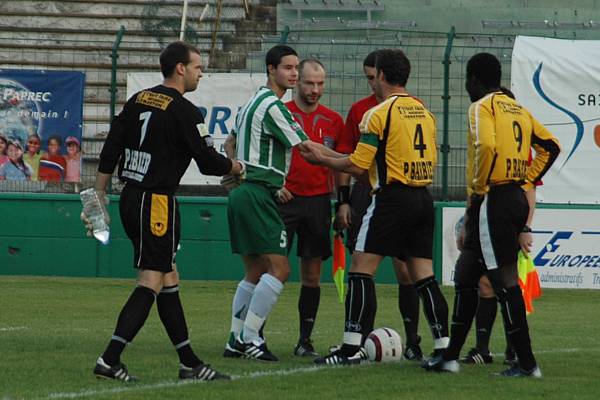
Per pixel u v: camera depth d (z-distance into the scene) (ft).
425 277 63.77
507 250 59.67
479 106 59.77
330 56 146.51
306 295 72.84
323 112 77.61
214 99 137.80
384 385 56.44
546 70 133.59
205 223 135.74
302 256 73.61
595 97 133.08
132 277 136.26
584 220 129.08
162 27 183.62
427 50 158.71
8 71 138.51
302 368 63.21
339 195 75.05
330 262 135.13
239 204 67.46
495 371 63.98
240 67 165.99
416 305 71.20
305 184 73.72
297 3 190.49
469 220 61.00
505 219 59.47
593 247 129.18
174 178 56.34
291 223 73.26
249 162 67.31
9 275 136.77
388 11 188.44
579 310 110.52
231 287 127.13
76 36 179.42
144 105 56.18
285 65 69.62
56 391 52.39
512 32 181.98
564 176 133.08
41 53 169.99
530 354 60.75
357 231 74.69
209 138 56.75
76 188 140.56
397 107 62.03
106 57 174.19
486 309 69.82
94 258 136.56
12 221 136.98
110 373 56.08
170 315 57.21
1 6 185.57
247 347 67.97
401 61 62.95
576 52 133.80
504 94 61.41
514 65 134.10
